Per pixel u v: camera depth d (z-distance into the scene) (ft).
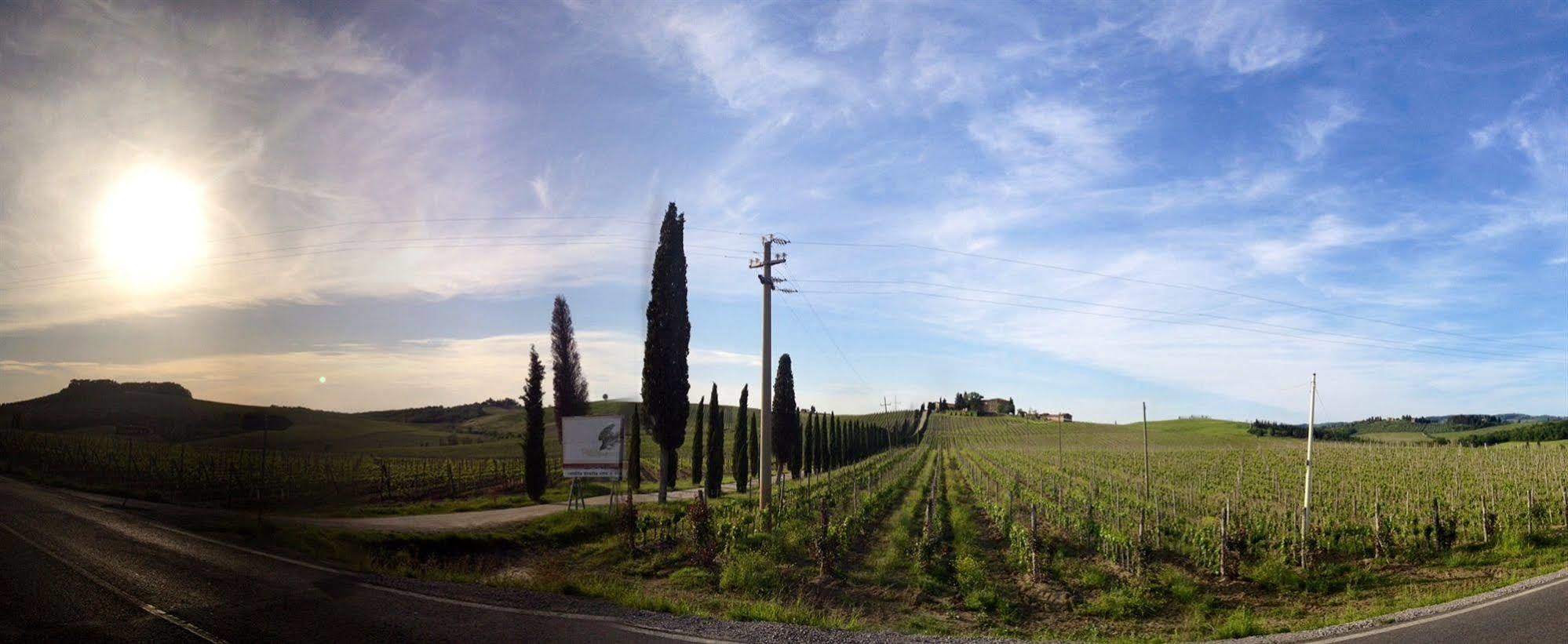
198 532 65.98
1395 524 95.35
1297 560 82.12
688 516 79.15
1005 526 98.78
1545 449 220.02
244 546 57.93
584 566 71.46
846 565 76.79
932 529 82.38
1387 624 42.83
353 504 110.93
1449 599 55.26
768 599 59.52
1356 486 164.96
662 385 116.37
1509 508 115.14
